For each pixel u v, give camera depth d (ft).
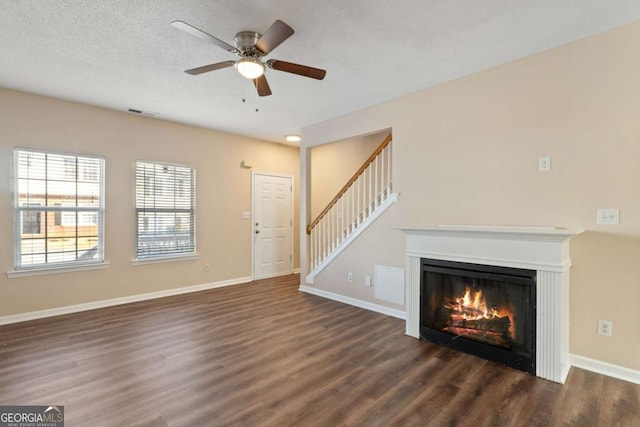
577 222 8.29
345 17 7.24
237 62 7.60
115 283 13.71
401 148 12.07
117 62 9.38
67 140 12.51
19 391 7.02
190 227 16.08
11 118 11.38
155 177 14.88
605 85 7.88
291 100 12.48
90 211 13.10
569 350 8.39
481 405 6.59
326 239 16.01
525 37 8.08
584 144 8.18
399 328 11.00
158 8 6.89
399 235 12.17
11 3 6.68
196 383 7.39
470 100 10.19
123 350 9.10
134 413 6.29
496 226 9.64
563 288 7.55
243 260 18.33
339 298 14.46
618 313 7.77
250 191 18.63
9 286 11.37
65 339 9.87
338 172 19.74
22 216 11.64
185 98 12.23
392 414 6.29
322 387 7.24
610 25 7.59
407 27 7.63
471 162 10.18
